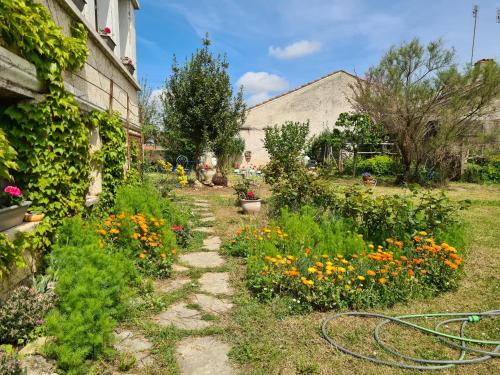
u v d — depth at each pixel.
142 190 6.69
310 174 7.61
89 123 5.46
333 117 23.41
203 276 4.46
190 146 18.45
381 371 2.57
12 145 3.41
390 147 19.81
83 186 4.61
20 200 3.26
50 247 3.79
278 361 2.66
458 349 2.87
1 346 2.50
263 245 4.68
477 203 10.54
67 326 2.44
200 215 8.27
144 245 4.67
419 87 14.18
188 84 12.82
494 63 12.70
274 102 23.72
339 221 5.52
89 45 5.45
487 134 13.92
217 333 3.06
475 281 4.34
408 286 3.81
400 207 5.07
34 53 3.50
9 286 2.96
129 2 9.71
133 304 3.44
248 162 23.20
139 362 2.62
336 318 3.34
